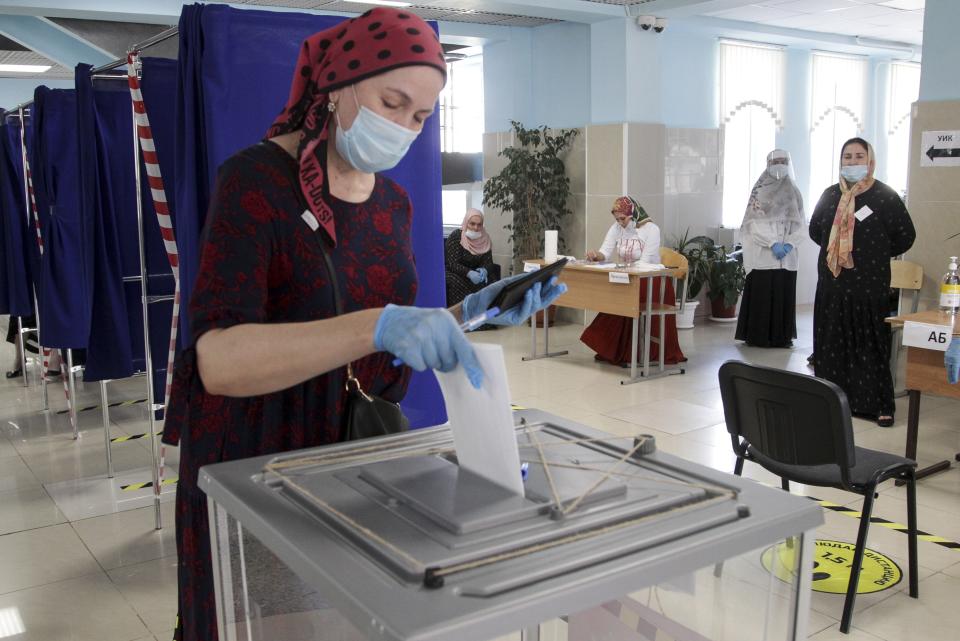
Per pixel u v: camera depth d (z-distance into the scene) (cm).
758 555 85
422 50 112
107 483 401
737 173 920
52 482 404
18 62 916
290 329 100
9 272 541
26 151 508
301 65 122
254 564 93
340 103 117
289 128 125
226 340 103
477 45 902
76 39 758
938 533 333
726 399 282
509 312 119
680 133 839
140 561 318
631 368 589
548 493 86
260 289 113
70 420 516
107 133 387
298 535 81
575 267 605
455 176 912
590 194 797
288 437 131
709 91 880
